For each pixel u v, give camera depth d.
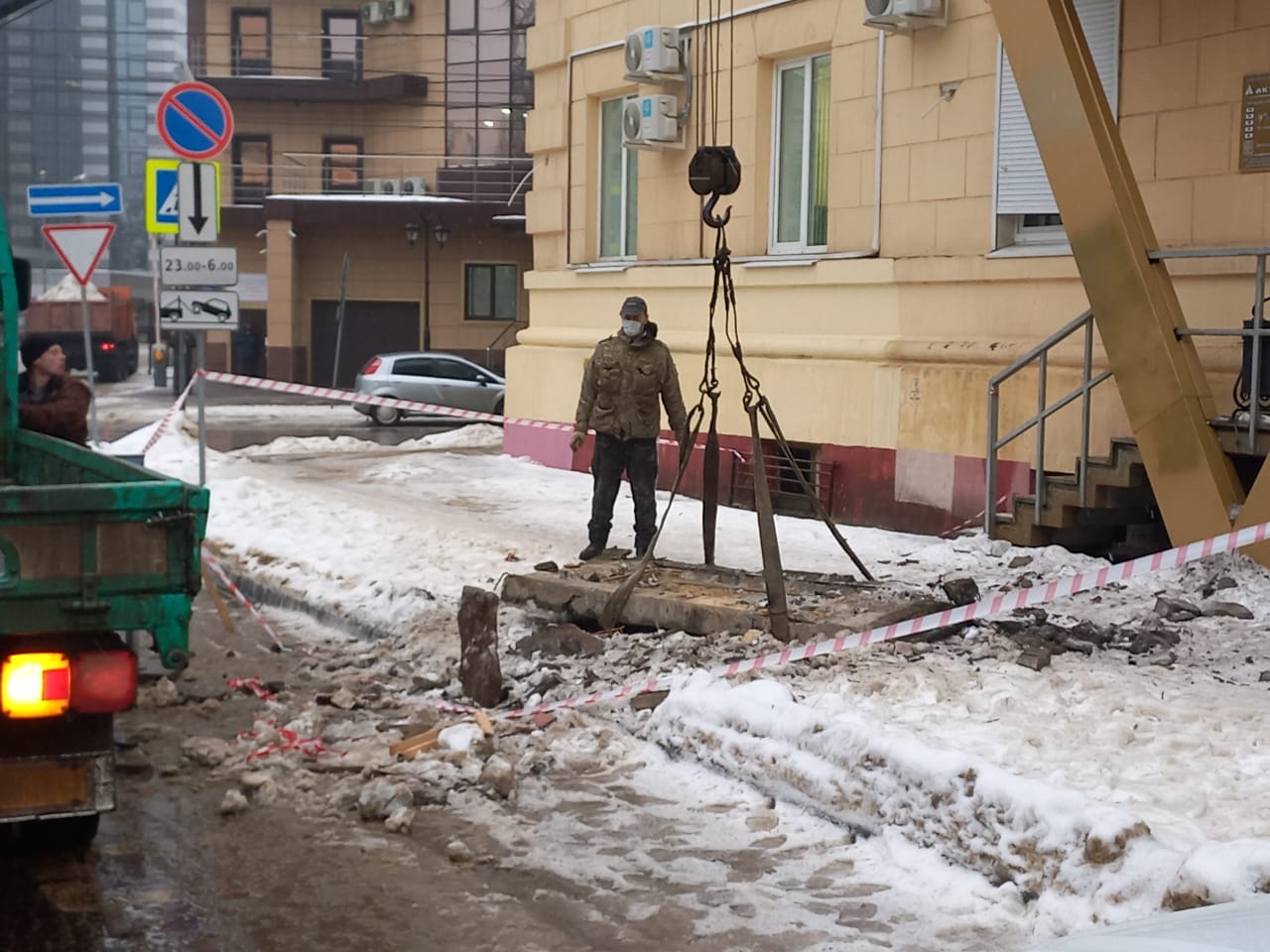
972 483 12.72
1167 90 11.35
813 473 14.37
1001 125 12.61
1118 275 10.15
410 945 4.98
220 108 13.30
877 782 5.98
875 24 13.27
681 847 5.90
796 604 9.01
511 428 19.67
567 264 18.83
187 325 13.09
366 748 7.15
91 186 16.47
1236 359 10.67
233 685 8.40
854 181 14.20
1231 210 10.91
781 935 5.06
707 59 16.00
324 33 44.75
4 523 4.74
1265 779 6.04
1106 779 6.04
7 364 6.72
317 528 13.48
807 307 14.69
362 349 43.31
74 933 5.05
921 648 8.39
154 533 4.92
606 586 9.48
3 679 4.79
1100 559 11.25
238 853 5.84
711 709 6.96
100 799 4.98
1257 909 3.30
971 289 12.90
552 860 5.77
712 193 9.05
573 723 7.42
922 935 5.04
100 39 89.62
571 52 18.55
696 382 15.91
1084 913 4.95
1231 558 9.90
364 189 43.78
